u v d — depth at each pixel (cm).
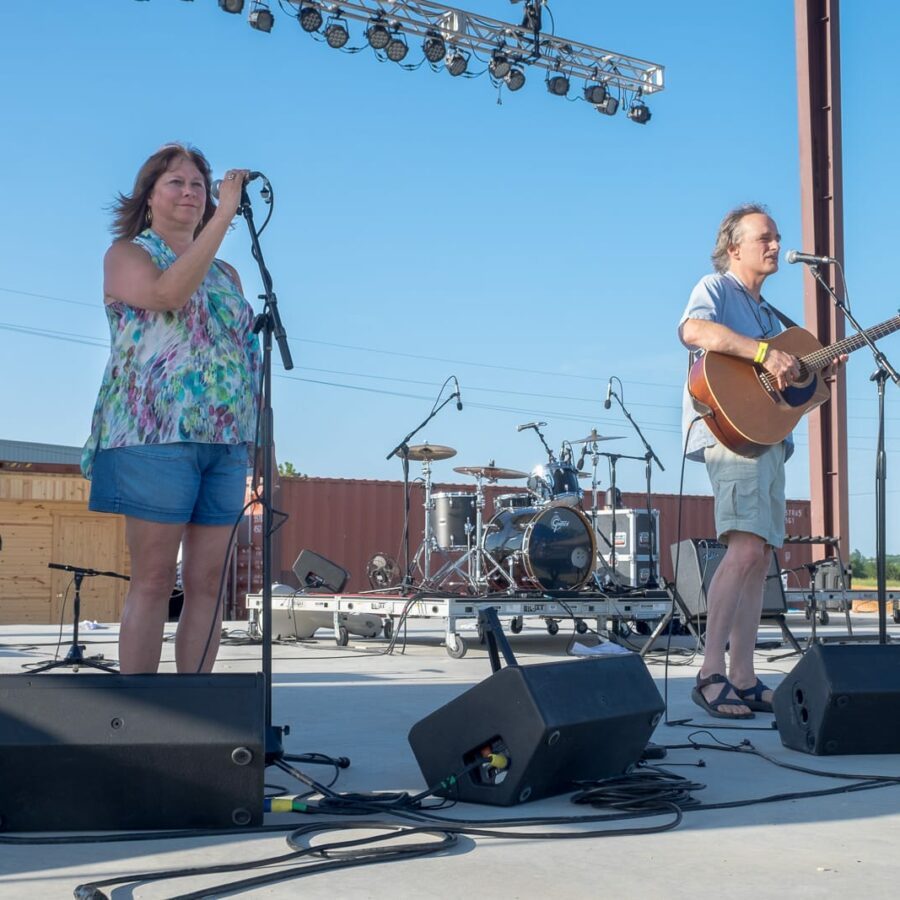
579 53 1412
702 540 684
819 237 1171
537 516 833
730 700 376
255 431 296
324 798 235
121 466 270
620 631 793
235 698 215
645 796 237
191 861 193
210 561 288
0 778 208
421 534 1639
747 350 383
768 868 190
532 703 230
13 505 1552
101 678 214
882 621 353
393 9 1273
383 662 623
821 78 1194
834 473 1181
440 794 246
